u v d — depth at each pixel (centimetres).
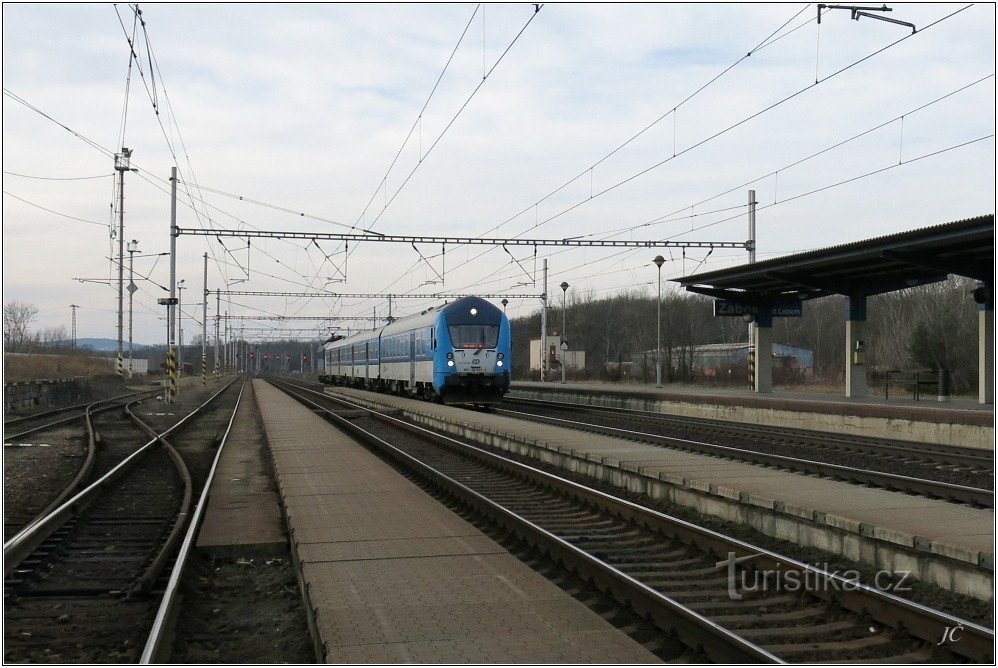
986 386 2309
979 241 2117
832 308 8056
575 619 683
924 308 4894
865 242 2319
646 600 704
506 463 1688
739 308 3466
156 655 620
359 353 5469
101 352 13950
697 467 1420
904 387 3656
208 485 1419
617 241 3631
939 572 770
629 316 9356
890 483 1326
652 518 1073
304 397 5278
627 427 2614
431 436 2338
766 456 1605
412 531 1028
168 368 4009
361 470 1602
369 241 3431
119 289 5775
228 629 733
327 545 950
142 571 909
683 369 5434
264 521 1166
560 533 1088
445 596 747
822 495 1105
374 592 760
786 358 5250
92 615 754
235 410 3766
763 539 1024
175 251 3634
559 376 6850
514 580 802
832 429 2508
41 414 3300
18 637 695
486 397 3403
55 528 1109
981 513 970
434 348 3419
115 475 1562
